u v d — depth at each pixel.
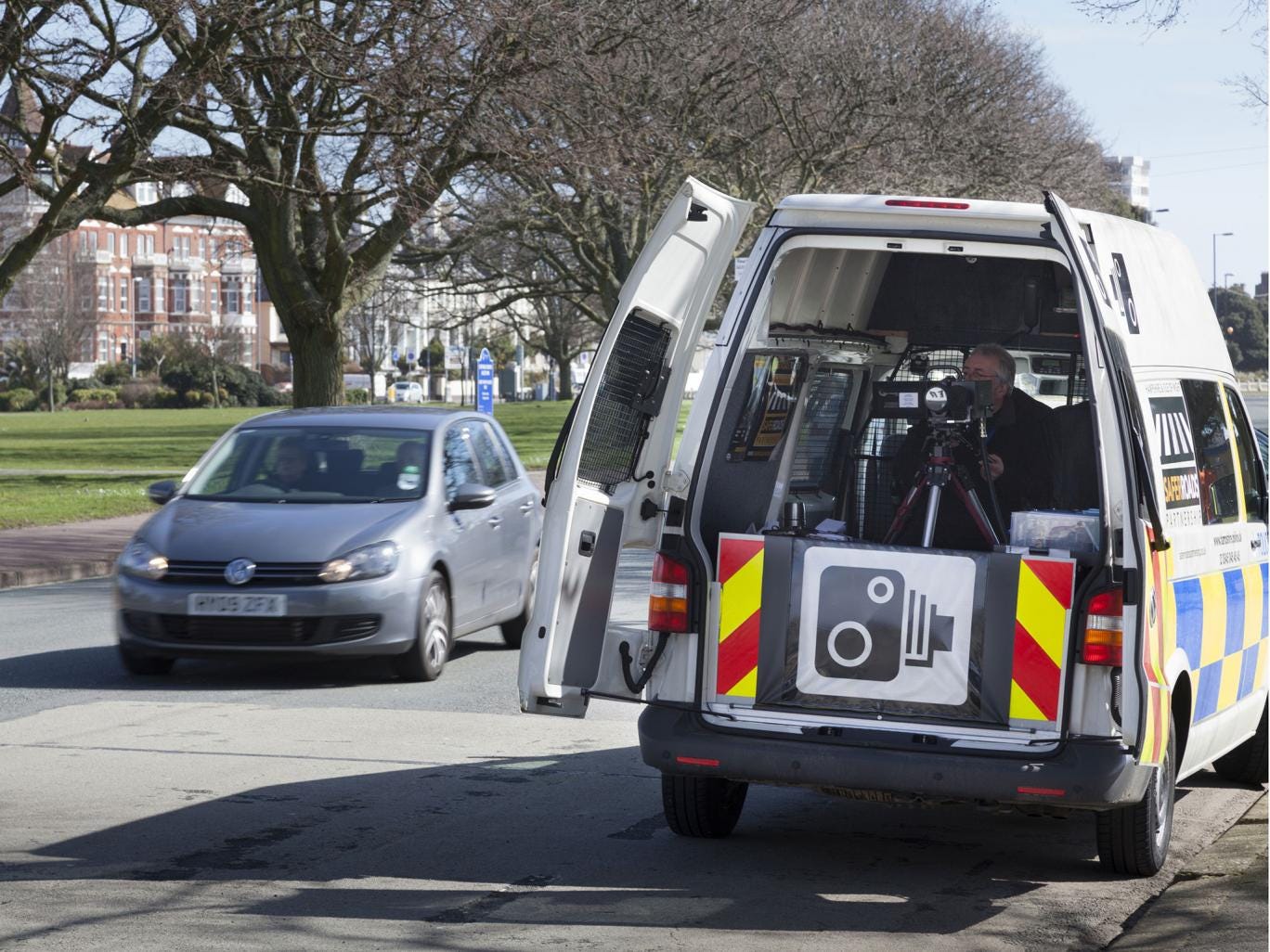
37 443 147.50
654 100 82.31
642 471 18.02
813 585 16.91
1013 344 22.88
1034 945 15.23
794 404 20.69
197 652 29.66
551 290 110.31
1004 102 115.75
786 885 17.30
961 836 19.89
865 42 99.69
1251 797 22.75
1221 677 19.94
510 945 14.92
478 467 34.81
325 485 32.31
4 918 15.59
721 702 17.12
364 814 20.28
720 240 17.98
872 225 17.42
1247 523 21.45
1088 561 16.70
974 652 16.44
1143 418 17.05
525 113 69.00
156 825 19.56
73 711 27.61
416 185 69.06
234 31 62.47
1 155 63.69
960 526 19.41
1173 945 14.84
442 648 31.53
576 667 17.44
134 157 64.44
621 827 19.84
